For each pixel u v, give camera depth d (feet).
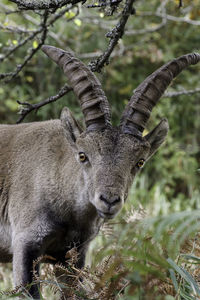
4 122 68.69
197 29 72.08
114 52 66.49
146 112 32.17
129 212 39.17
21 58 67.36
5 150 37.22
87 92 32.24
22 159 36.04
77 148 31.50
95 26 65.92
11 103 66.03
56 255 35.47
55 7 32.89
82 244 34.30
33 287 31.58
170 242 21.49
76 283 29.07
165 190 63.67
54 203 33.71
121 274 24.43
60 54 33.83
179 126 70.28
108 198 28.12
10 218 35.29
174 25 71.20
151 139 34.09
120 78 67.46
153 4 72.23
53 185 33.94
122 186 28.91
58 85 66.23
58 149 35.14
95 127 31.48
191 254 27.61
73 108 59.31
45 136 36.27
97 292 27.02
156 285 24.06
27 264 32.55
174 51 71.56
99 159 29.86
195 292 24.76
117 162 29.55
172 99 69.00
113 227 38.40
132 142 30.63
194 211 20.22
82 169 32.17
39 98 65.77
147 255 23.53
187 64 33.96
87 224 34.14
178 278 25.44
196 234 27.99
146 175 63.36
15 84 68.90
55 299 33.17
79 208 33.32
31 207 33.99
